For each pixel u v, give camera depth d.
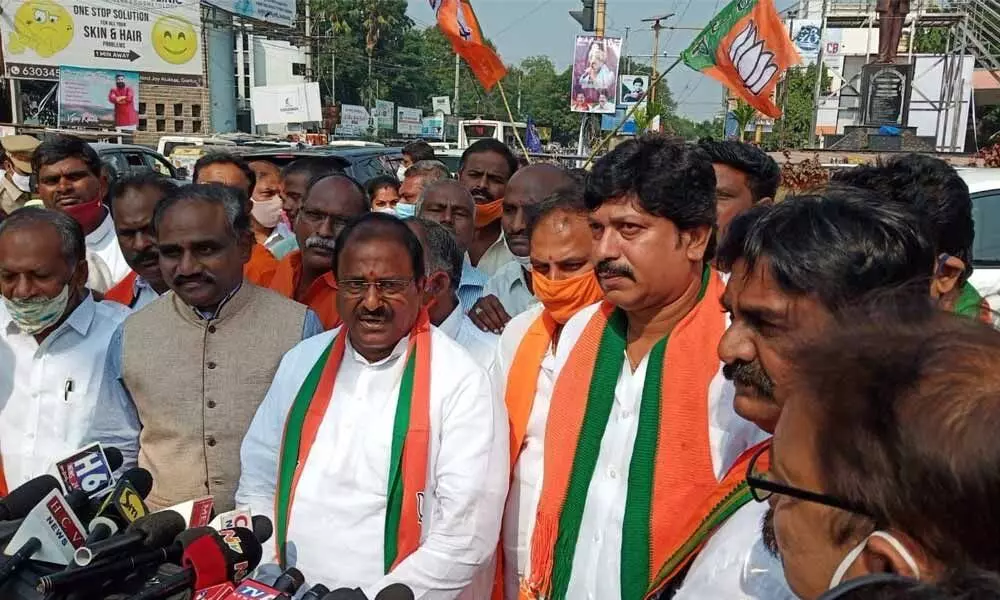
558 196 2.54
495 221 4.55
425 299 2.73
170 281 2.60
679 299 2.01
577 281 2.43
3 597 1.58
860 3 31.20
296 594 1.91
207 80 27.88
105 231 4.33
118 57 25.34
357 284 2.16
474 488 2.10
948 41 23.09
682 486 1.86
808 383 0.92
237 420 2.59
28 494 1.85
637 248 1.94
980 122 29.84
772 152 14.53
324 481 2.17
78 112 24.70
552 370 2.45
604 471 2.04
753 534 1.44
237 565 1.67
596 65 18.81
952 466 0.75
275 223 5.45
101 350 2.86
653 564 1.86
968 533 0.75
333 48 45.69
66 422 2.79
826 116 29.62
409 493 2.12
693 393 1.90
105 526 1.69
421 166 6.61
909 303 0.98
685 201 1.91
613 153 1.97
